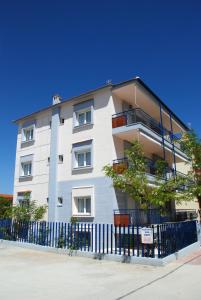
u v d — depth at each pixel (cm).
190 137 1797
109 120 1866
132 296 710
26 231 1658
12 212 1769
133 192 1252
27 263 1157
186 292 742
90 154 1912
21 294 731
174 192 1402
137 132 1791
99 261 1188
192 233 1541
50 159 2125
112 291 755
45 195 2117
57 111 2180
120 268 1048
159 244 1144
